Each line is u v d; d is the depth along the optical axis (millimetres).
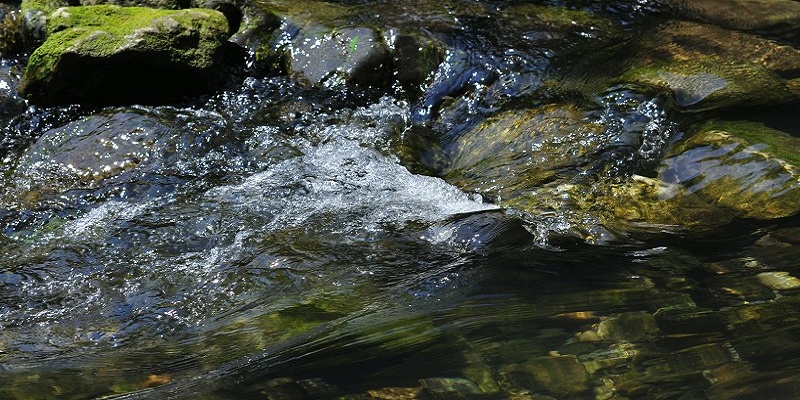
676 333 3334
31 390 3348
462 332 3516
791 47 6992
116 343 3697
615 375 3098
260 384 3262
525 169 5305
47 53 6145
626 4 7988
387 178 5281
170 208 4941
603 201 4773
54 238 4688
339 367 3328
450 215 4688
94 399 3264
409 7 7672
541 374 3158
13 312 3979
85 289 4160
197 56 6367
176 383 3338
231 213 4844
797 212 4332
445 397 3074
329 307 3838
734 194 4605
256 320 3777
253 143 5746
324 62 6688
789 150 4906
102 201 5082
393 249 4344
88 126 5820
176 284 4152
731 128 5312
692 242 4207
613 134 5582
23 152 5703
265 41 7031
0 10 7406
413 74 6551
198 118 6043
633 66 6609
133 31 6188
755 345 3178
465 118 6160
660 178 4980
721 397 2889
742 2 8289
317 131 5957
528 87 6375
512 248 4258
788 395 2852
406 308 3771
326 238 4504
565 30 7316
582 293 3760
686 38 7211
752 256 3969
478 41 6977
